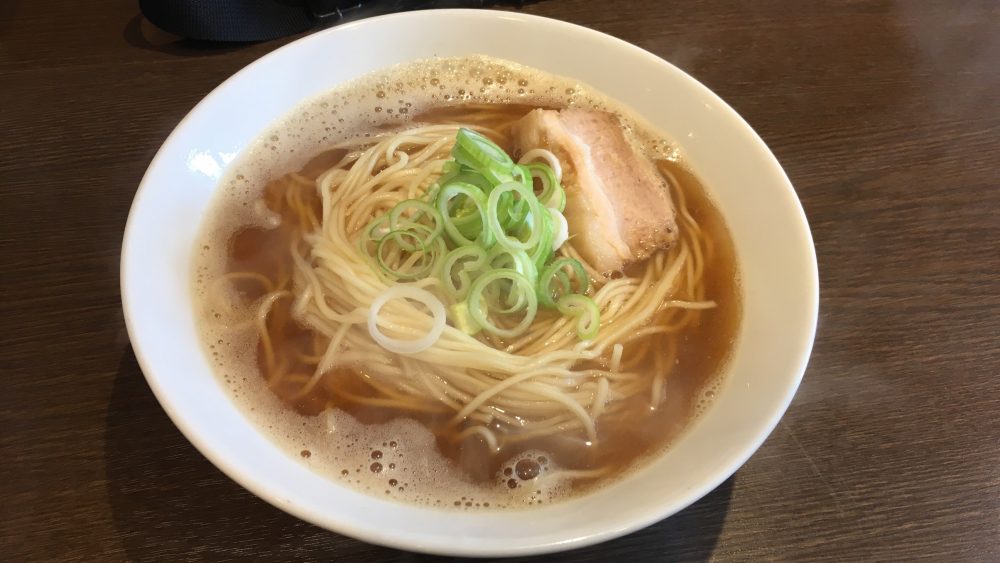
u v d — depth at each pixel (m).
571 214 0.26
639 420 0.23
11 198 0.27
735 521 0.22
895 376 0.25
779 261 0.24
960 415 0.24
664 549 0.21
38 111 0.29
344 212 0.26
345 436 0.22
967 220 0.29
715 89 0.32
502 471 0.21
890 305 0.27
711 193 0.27
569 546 0.17
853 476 0.23
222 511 0.21
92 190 0.27
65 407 0.23
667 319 0.25
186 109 0.30
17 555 0.20
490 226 0.23
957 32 0.36
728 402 0.22
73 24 0.32
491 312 0.24
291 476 0.19
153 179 0.23
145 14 0.31
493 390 0.23
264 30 0.32
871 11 0.36
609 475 0.21
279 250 0.25
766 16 0.35
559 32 0.29
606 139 0.28
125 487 0.21
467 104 0.30
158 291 0.22
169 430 0.22
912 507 0.22
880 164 0.30
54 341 0.24
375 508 0.19
